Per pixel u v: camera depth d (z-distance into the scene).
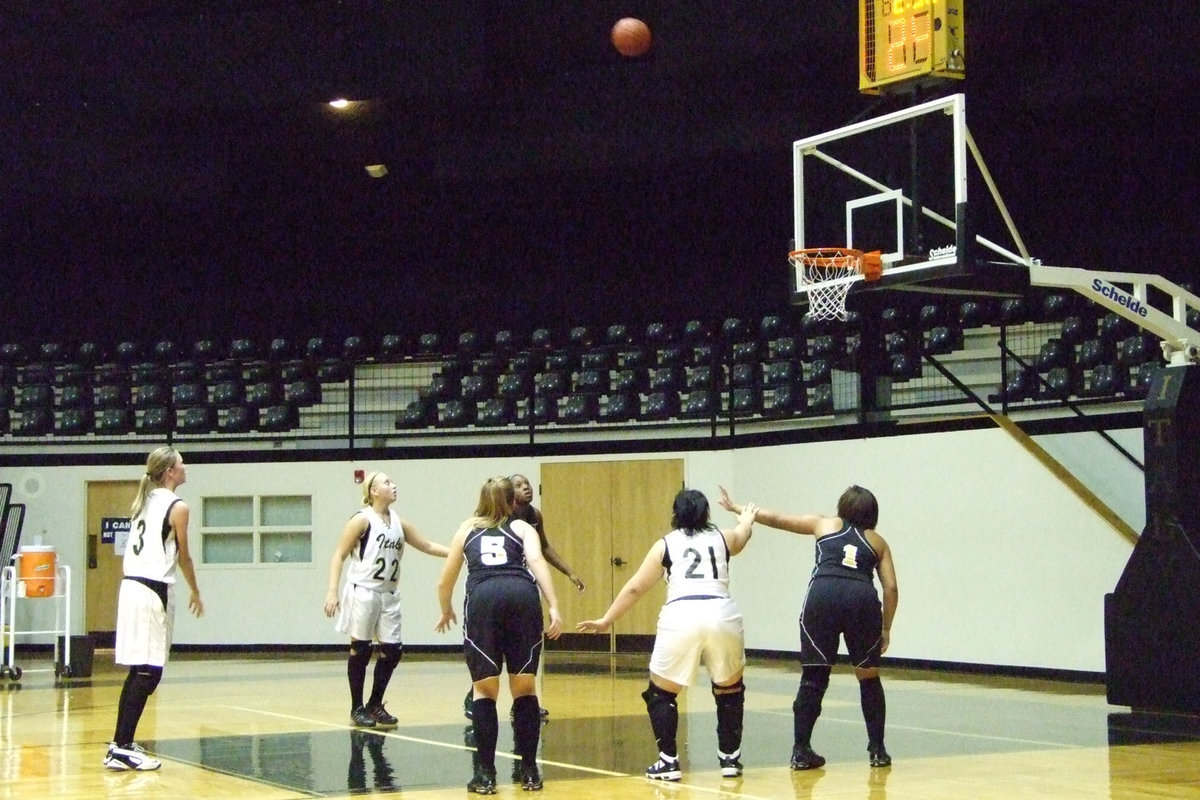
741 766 7.65
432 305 22.80
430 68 17.23
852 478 15.23
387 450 18.42
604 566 17.62
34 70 18.02
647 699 7.14
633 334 21.67
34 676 14.54
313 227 22.53
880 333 15.94
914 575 14.57
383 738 8.95
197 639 18.73
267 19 17.61
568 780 7.13
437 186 21.28
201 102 17.72
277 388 20.30
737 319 20.31
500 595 6.68
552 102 18.92
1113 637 10.71
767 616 16.19
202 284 22.81
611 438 18.02
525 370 19.70
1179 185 18.03
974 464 13.95
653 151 18.53
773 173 19.84
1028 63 16.25
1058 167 18.38
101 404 20.30
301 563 18.61
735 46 16.48
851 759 7.95
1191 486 10.34
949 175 9.91
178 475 7.99
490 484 6.97
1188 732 9.27
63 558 18.89
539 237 22.45
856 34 15.75
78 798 6.66
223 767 7.68
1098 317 16.12
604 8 17.47
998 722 9.90
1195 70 14.98
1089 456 13.12
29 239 22.14
